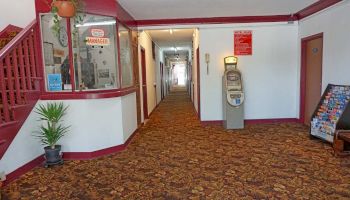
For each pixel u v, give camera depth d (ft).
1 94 12.07
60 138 13.76
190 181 10.71
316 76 18.48
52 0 12.96
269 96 21.33
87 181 10.98
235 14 19.67
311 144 15.15
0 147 10.44
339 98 14.61
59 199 9.52
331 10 15.80
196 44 24.32
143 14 18.66
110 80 15.10
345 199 8.82
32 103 12.73
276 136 17.15
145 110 24.91
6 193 10.04
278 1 16.37
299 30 20.30
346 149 13.08
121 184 10.62
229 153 14.03
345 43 14.61
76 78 13.91
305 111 20.29
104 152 14.44
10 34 15.25
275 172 11.28
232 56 20.58
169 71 67.51
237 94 19.57
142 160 13.39
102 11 14.23
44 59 13.67
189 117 25.68
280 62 20.99
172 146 15.71
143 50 23.89
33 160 12.71
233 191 9.71
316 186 9.82
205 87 21.49
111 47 14.97
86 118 13.66
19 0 16.63
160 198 9.36
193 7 17.11
